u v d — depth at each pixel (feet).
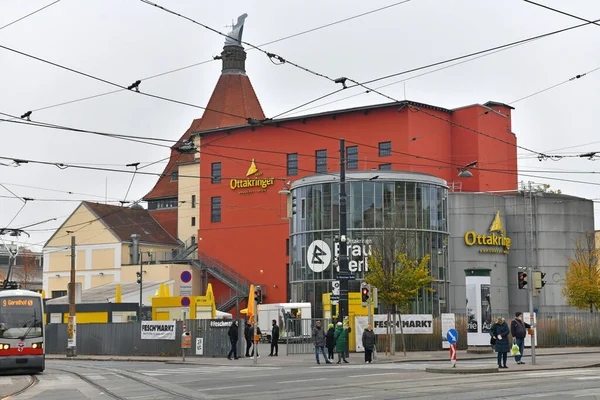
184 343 123.24
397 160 231.09
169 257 289.53
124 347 158.71
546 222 231.50
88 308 192.54
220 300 264.93
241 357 133.39
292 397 61.77
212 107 308.40
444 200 193.26
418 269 138.62
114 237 280.72
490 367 87.92
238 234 261.24
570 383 68.90
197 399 62.44
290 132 252.21
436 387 67.15
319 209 191.11
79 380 90.12
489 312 129.08
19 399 68.33
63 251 292.20
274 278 251.80
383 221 183.32
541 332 162.30
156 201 319.47
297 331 150.00
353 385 71.05
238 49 313.32
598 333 168.76
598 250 218.18
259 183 257.34
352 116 240.53
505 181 250.16
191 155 310.24
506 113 255.70
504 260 229.04
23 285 366.84
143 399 64.03
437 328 144.46
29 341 101.45
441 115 242.58
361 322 139.54
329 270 188.34
